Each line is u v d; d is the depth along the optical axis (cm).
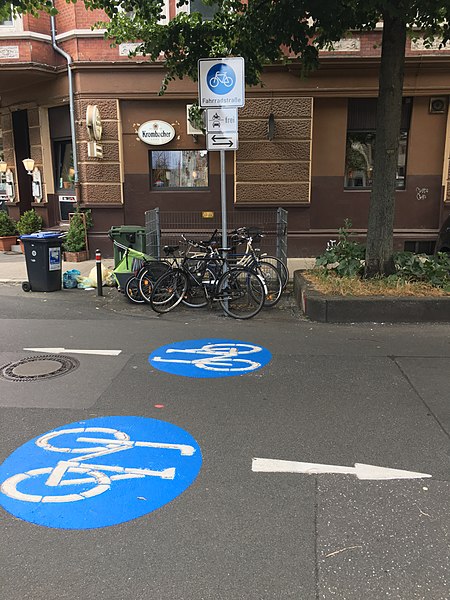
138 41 1148
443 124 1163
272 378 500
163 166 1229
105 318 753
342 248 870
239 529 279
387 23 725
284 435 385
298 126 1162
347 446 368
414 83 1132
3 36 1159
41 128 1334
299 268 1077
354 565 252
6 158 1458
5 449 363
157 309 791
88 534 275
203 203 1218
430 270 777
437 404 438
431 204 1195
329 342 618
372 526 281
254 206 1198
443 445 369
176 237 1208
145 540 270
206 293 800
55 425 401
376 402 443
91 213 1227
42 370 524
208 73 696
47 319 743
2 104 1388
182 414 421
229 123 713
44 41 1188
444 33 832
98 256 894
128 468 339
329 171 1192
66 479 325
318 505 300
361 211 1202
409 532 277
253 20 841
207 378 501
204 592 236
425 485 320
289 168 1181
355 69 1115
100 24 933
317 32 907
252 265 814
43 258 914
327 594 234
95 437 381
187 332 673
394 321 708
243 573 247
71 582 242
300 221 1204
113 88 1170
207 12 1151
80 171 1216
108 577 245
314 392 465
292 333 661
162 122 1182
